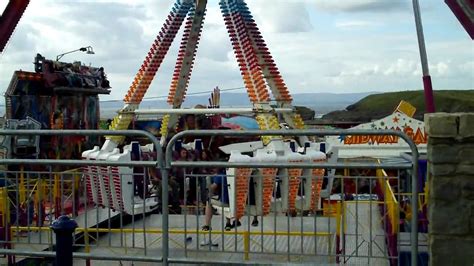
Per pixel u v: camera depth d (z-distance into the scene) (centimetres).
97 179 1005
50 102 2128
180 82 1677
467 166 575
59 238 555
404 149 1991
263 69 1508
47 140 1947
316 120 4572
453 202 579
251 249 971
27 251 700
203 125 2147
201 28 1664
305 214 1116
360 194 1272
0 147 1611
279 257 923
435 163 582
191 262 651
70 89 2189
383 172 1137
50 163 676
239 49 1494
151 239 1071
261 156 1134
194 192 1252
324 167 614
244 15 1511
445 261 581
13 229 968
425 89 1323
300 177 719
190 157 1378
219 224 1127
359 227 1088
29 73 1994
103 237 1112
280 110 1445
